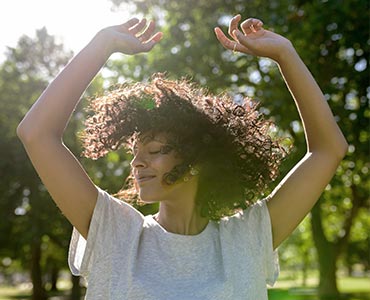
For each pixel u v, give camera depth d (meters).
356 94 14.97
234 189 2.31
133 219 2.21
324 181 2.35
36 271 27.81
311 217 20.33
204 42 14.79
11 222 23.45
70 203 2.16
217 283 2.15
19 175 23.00
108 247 2.16
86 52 2.19
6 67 24.67
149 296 2.10
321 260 20.41
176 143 2.21
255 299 2.20
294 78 2.36
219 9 15.12
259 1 14.63
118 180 17.78
